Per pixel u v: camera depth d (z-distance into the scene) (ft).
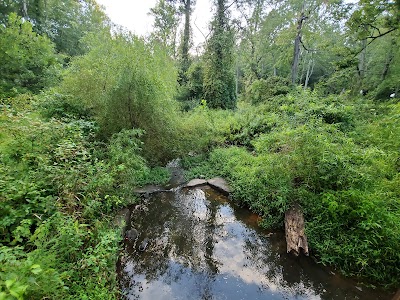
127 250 11.50
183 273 10.48
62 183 9.28
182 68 47.14
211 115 30.25
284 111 23.31
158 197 17.17
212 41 39.04
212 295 9.42
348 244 10.75
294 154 13.61
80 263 7.38
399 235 9.87
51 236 7.18
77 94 16.96
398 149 15.71
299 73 84.99
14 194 7.89
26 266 5.08
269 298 9.30
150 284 9.79
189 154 23.95
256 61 69.41
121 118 18.02
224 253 11.80
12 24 23.91
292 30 45.70
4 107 11.80
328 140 13.55
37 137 10.44
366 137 18.94
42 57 26.27
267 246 12.26
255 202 15.17
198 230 13.62
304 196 13.19
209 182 19.17
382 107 29.60
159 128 19.66
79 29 50.47
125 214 13.79
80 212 9.17
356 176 12.14
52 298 5.67
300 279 10.20
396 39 42.98
